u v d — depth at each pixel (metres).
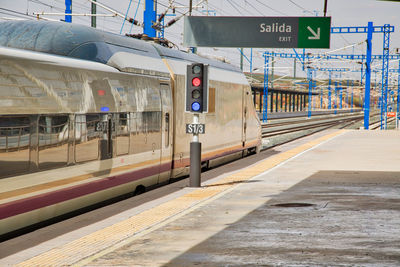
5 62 16.36
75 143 20.02
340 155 44.03
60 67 19.30
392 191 25.12
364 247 14.75
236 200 22.73
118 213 20.09
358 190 25.47
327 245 15.00
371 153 45.88
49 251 14.46
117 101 23.36
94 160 21.41
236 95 42.88
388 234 16.33
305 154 45.03
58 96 18.92
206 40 44.25
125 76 24.31
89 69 21.27
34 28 23.05
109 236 16.27
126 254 14.16
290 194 24.28
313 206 21.19
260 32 43.78
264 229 17.12
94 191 21.52
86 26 23.50
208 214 19.64
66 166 19.44
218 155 38.53
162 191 25.92
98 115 21.70
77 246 15.05
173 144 30.38
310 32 43.09
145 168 26.25
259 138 50.62
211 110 36.75
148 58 27.28
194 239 15.80
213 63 38.56
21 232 17.42
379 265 12.91
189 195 24.25
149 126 26.66
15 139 16.56
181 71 31.56
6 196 16.20
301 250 14.46
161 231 16.89
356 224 17.81
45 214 18.36
